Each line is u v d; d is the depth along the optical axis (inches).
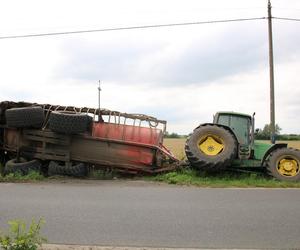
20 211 374.3
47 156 639.1
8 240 219.6
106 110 662.5
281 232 317.7
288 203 424.8
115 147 645.9
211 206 406.9
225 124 661.9
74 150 641.6
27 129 642.8
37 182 568.7
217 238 301.7
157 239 298.0
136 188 519.8
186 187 538.9
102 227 326.6
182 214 372.2
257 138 779.4
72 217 356.2
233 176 642.8
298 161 621.9
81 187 522.0
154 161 649.0
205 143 631.2
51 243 284.5
